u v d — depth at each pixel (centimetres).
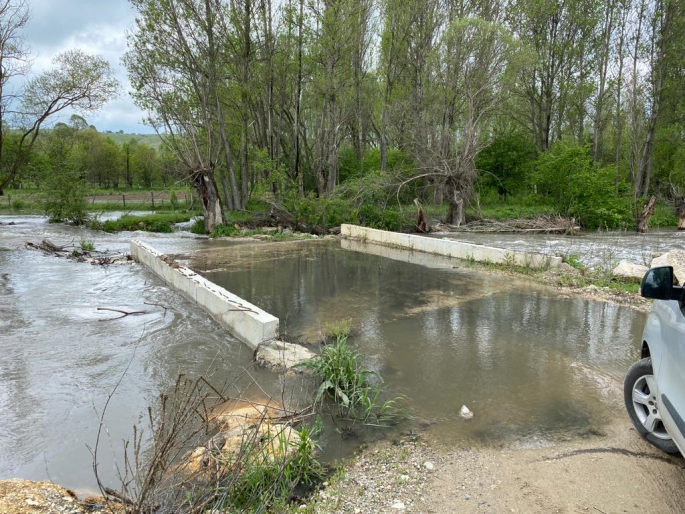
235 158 3278
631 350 668
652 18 2742
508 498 347
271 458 378
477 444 429
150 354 673
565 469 383
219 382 577
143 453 427
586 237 2091
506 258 1302
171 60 2292
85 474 399
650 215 2355
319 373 550
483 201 3238
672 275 354
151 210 3416
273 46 2620
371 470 390
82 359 656
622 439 428
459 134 2544
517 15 3303
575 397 521
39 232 2219
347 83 2791
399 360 640
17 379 592
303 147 3800
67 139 4197
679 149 3300
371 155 3619
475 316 842
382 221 2231
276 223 2305
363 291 1040
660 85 2752
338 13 2484
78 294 1019
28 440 454
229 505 325
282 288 1072
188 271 1038
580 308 888
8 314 873
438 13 3058
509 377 579
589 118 3712
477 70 2373
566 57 3366
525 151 3459
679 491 349
